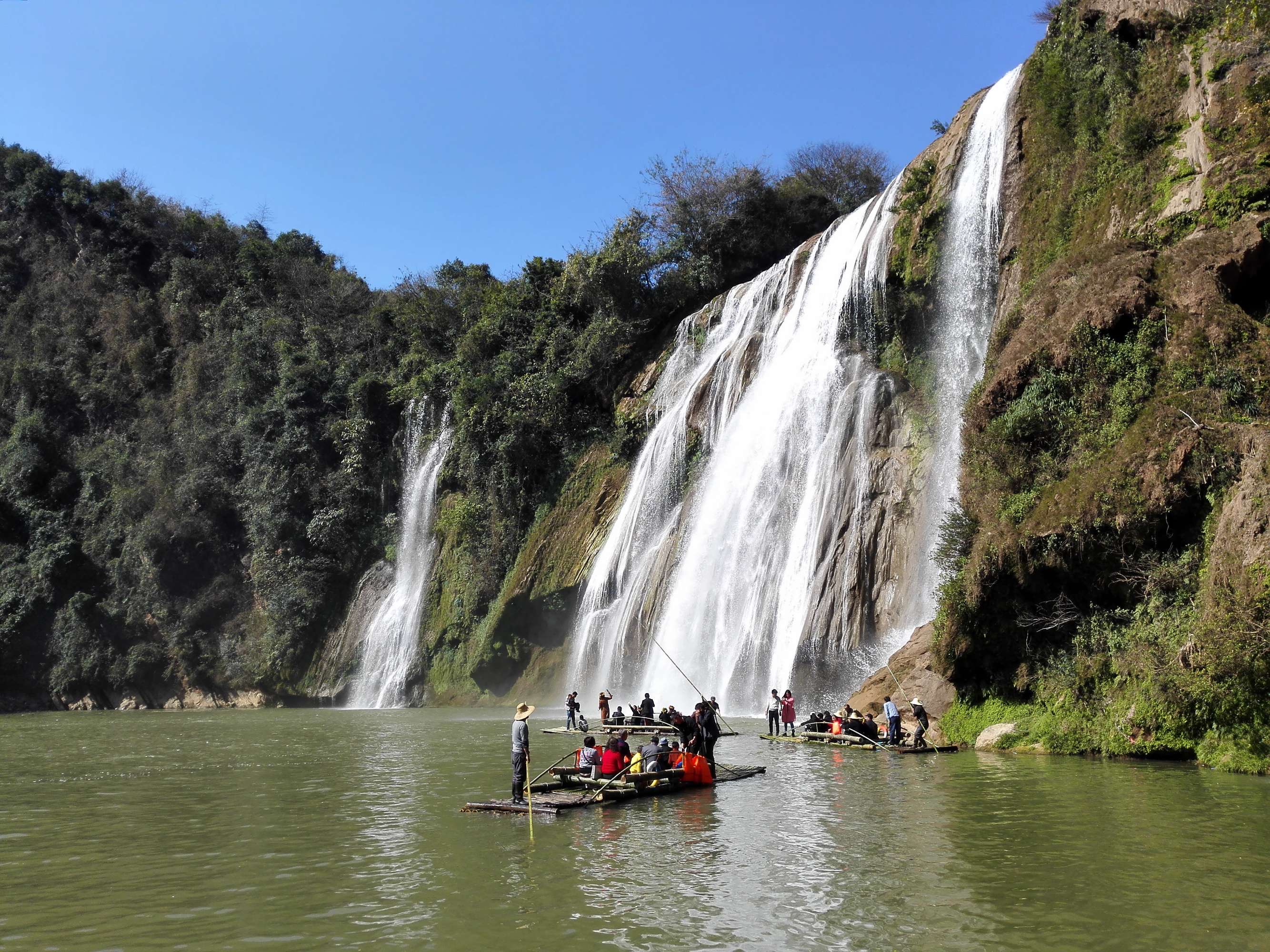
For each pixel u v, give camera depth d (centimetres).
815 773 1995
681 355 5681
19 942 953
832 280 4616
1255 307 2342
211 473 7056
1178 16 2945
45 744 3316
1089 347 2481
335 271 8894
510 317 6656
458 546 5984
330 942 931
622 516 5178
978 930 927
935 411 3706
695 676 4062
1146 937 895
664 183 6444
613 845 1328
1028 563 2256
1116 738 2017
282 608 6394
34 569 6869
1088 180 3125
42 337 8375
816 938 916
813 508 3831
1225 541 1855
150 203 9344
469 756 2583
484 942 920
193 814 1681
